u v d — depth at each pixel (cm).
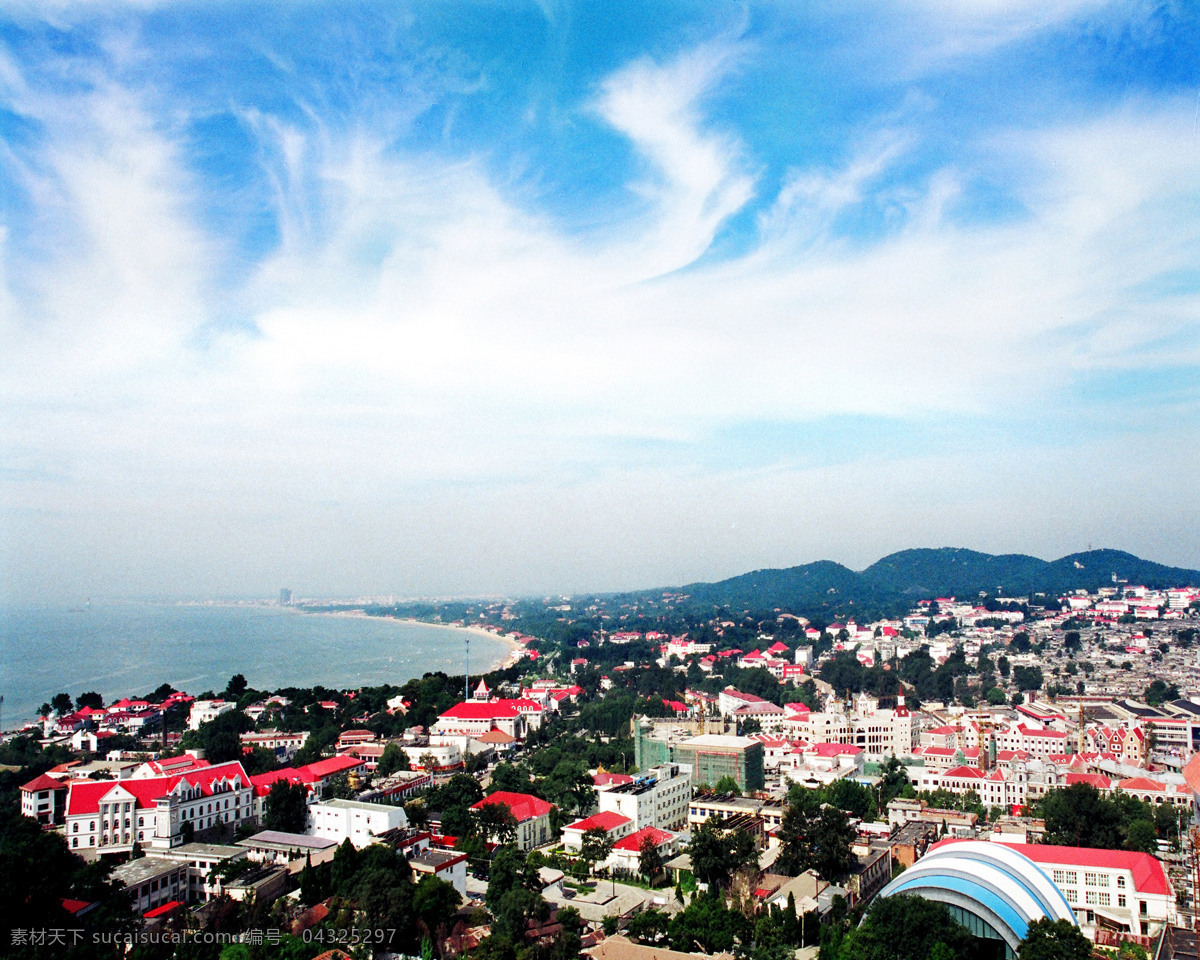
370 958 16138
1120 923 18338
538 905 17288
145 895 18150
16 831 19862
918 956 15000
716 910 17188
